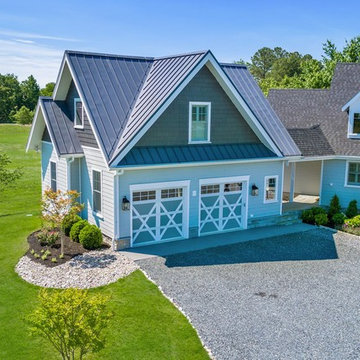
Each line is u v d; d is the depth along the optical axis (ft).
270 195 70.90
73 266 49.88
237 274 49.14
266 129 67.36
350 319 39.27
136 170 56.13
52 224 60.18
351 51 157.99
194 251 56.65
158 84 61.52
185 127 60.64
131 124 57.06
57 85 68.80
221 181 64.18
